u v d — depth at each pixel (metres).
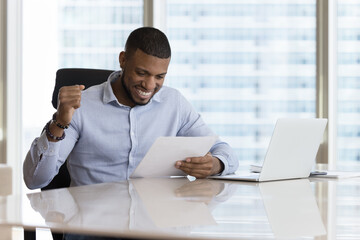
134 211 1.17
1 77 4.50
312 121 2.05
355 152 4.40
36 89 4.63
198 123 2.55
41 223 1.01
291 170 2.03
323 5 4.32
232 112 4.49
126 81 2.27
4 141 4.53
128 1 4.52
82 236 1.63
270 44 4.45
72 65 4.60
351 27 4.37
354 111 4.38
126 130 2.35
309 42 4.40
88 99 2.33
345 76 4.38
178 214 1.14
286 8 4.43
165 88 2.53
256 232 0.97
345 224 1.07
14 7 4.59
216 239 0.88
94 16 4.57
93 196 1.42
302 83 4.42
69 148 2.20
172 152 1.93
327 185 1.82
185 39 4.51
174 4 4.51
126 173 2.34
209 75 4.50
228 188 1.69
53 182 2.40
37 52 4.63
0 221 1.03
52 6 4.60
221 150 2.20
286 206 1.31
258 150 4.48
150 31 2.21
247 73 4.47
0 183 2.56
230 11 4.48
